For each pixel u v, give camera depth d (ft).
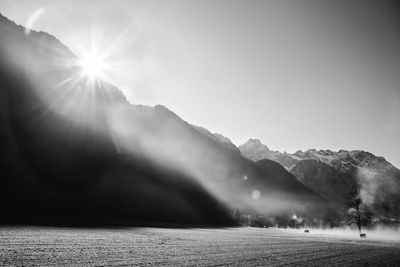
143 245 74.69
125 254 56.85
